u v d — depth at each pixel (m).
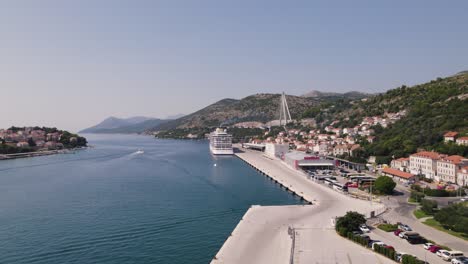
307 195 153.25
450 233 98.19
